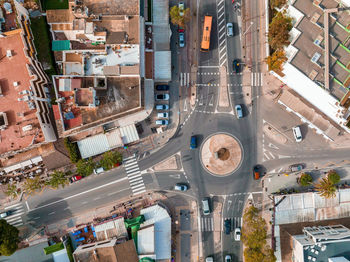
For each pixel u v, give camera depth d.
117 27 49.16
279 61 49.03
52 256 54.50
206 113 57.59
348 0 45.97
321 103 50.91
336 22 46.81
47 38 53.16
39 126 50.16
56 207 57.44
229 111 57.34
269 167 56.88
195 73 57.56
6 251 49.72
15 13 49.47
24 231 57.00
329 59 46.56
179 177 57.50
